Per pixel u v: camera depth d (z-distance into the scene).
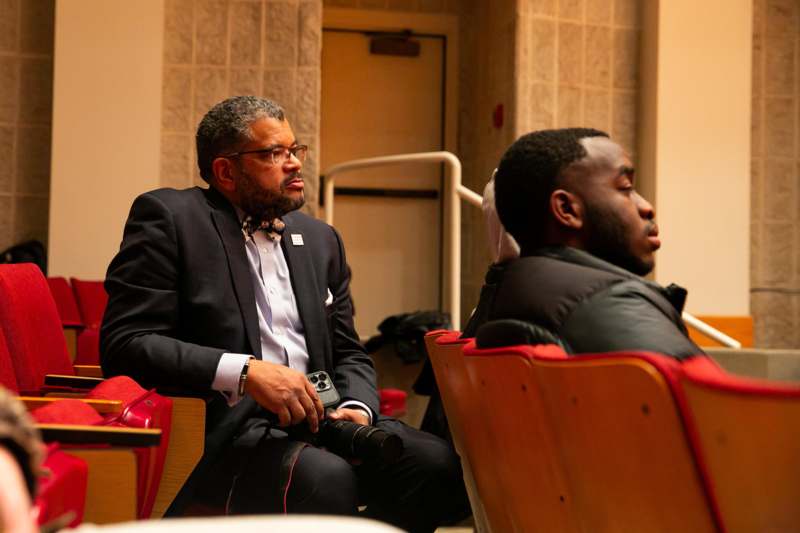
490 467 2.42
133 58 7.56
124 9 7.57
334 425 3.28
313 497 3.07
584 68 8.50
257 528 1.15
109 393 2.64
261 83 7.79
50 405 2.32
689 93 8.38
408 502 3.45
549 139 2.43
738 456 1.32
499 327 2.17
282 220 3.79
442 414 4.41
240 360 3.19
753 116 9.20
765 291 9.20
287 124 3.73
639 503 1.63
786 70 9.24
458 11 9.79
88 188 7.49
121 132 7.54
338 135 9.65
